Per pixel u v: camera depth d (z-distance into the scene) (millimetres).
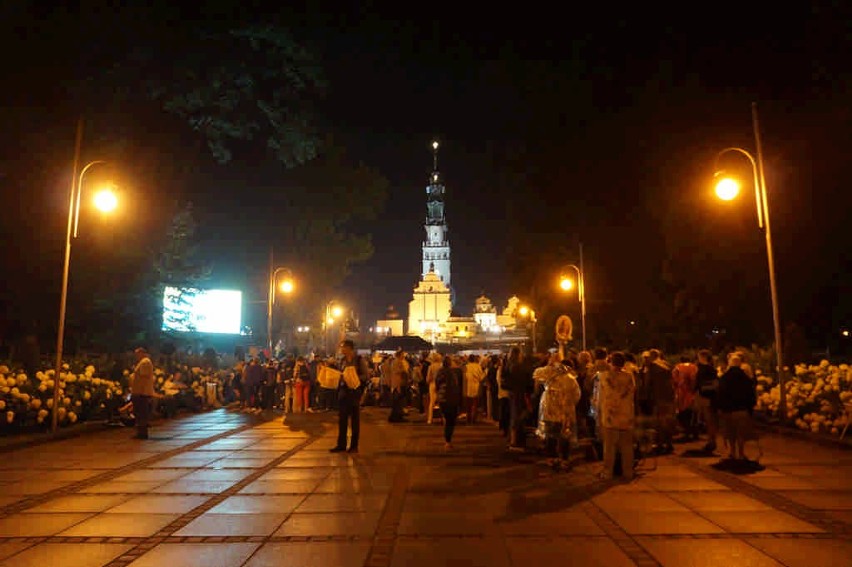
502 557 6730
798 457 12812
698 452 13492
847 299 27141
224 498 9375
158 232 30812
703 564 6484
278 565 6531
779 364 17109
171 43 27203
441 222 171625
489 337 117875
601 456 12758
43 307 26141
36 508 8844
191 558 6762
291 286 32188
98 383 19391
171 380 22828
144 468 11844
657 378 13547
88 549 7086
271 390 25172
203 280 34594
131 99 27953
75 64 25359
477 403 20719
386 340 37719
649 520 8117
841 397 14641
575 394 11953
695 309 30453
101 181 25797
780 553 6805
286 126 31844
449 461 12625
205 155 32875
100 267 27422
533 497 9422
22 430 16500
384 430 18359
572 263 38938
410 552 6902
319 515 8406
